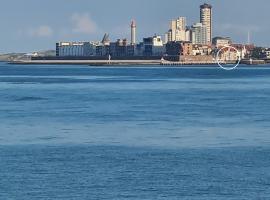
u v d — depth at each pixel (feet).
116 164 407.23
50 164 406.21
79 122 637.30
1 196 328.90
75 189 342.03
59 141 506.07
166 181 359.87
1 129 580.30
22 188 343.87
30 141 506.07
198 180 362.12
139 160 420.36
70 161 416.87
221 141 505.25
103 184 352.28
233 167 396.57
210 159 424.05
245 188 344.08
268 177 368.48
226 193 334.85
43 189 341.82
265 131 561.84
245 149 465.06
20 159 423.64
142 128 585.22
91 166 400.06
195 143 495.00
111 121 645.92
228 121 642.22
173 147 475.31
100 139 516.32
